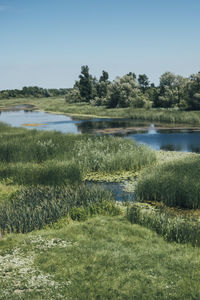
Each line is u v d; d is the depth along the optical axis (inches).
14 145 828.0
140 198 517.7
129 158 714.8
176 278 247.4
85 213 402.9
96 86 4057.6
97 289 231.8
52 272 257.4
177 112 2044.8
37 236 336.8
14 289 231.8
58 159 733.3
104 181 629.3
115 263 270.7
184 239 325.1
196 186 470.9
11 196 486.0
